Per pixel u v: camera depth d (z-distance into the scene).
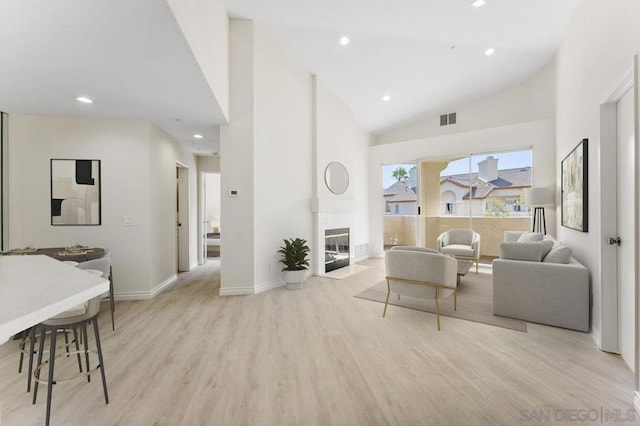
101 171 3.82
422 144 6.48
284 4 3.46
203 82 2.76
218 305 3.63
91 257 2.98
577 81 3.32
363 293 4.11
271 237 4.38
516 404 1.76
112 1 1.62
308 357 2.35
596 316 2.60
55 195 3.71
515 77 5.41
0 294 1.01
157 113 3.62
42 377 2.09
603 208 2.42
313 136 5.21
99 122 3.81
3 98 3.09
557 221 4.68
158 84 2.79
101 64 2.38
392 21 3.67
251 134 4.06
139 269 3.94
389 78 5.27
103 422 1.64
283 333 2.80
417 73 5.13
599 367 2.16
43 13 1.71
